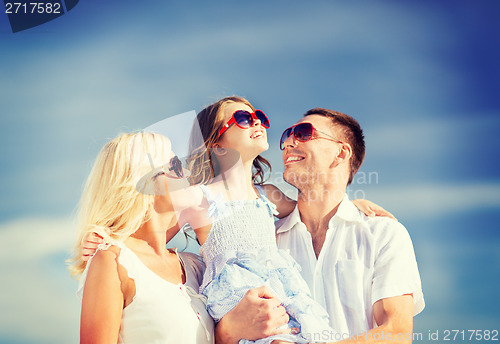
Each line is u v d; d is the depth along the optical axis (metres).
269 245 2.65
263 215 2.70
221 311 2.36
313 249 2.91
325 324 2.44
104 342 2.08
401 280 2.72
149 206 2.38
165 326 2.18
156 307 2.20
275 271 2.54
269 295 2.37
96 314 2.10
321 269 2.83
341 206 2.91
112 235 2.27
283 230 2.95
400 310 2.67
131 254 2.24
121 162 2.32
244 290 2.37
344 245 2.85
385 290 2.70
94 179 2.36
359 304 2.75
